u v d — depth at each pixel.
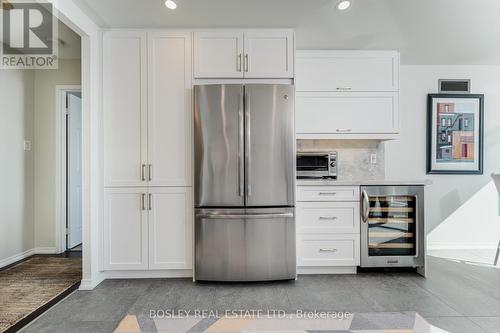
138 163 2.82
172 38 2.84
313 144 3.65
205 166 2.73
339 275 2.96
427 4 2.43
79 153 4.09
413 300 2.40
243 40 2.85
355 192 2.96
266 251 2.73
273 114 2.74
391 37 3.02
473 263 3.30
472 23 2.73
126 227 2.82
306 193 2.95
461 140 3.80
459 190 3.83
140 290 2.61
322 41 3.10
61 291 2.57
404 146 3.79
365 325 2.02
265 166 2.73
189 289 2.63
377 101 3.26
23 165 3.53
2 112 3.24
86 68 2.68
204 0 2.38
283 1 2.40
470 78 3.82
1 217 3.21
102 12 2.55
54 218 3.74
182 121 2.83
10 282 2.77
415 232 2.96
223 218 2.70
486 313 2.19
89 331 1.96
